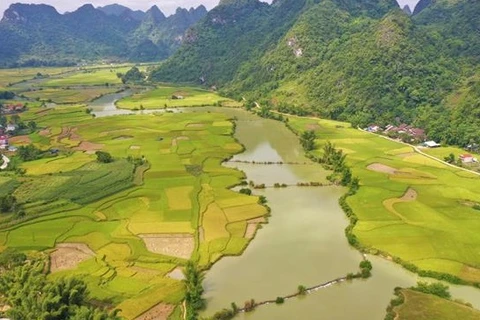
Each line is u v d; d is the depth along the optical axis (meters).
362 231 99.12
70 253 92.56
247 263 88.19
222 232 100.50
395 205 113.06
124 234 99.88
